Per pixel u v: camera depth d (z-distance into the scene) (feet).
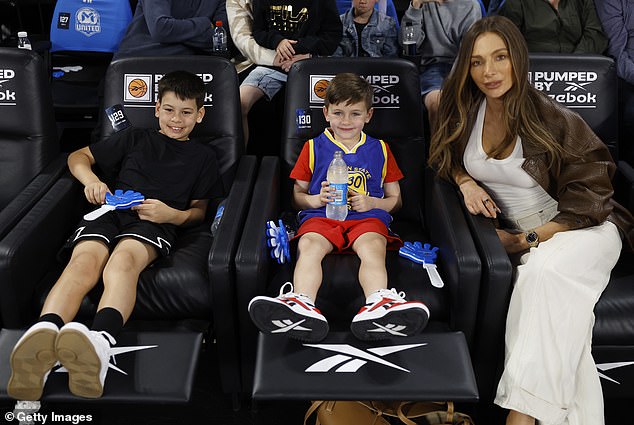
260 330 7.48
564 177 8.43
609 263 8.13
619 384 8.01
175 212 8.98
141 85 9.86
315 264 8.20
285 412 8.68
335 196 8.66
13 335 7.73
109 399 6.99
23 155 9.71
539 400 7.45
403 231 9.55
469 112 8.84
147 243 8.36
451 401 7.09
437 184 9.27
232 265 7.87
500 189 8.89
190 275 8.25
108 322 7.32
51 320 7.14
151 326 8.09
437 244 8.86
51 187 9.17
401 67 9.87
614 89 9.96
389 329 7.32
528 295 7.63
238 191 9.15
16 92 9.66
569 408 7.52
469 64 8.36
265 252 8.22
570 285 7.56
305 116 9.86
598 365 7.92
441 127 9.07
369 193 9.37
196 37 13.10
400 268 8.49
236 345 8.23
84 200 9.66
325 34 12.60
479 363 8.19
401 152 9.91
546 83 9.94
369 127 9.91
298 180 9.53
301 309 7.19
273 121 13.21
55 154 10.01
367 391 7.00
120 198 8.77
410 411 7.80
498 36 8.10
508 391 7.56
